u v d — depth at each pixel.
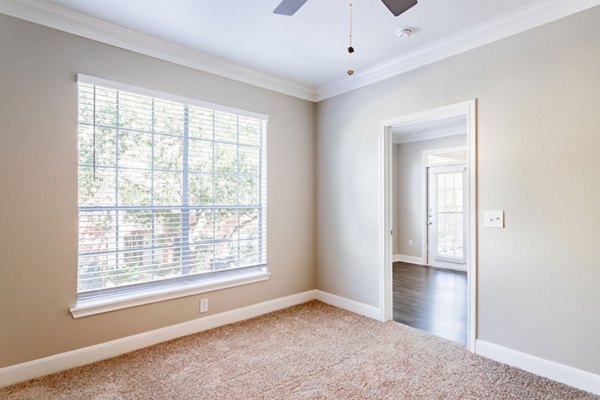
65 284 2.31
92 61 2.41
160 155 2.76
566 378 2.11
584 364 2.05
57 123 2.28
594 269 2.03
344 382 2.13
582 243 2.07
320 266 3.90
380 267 3.24
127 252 2.59
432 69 2.83
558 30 2.15
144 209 2.67
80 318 2.37
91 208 2.43
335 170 3.71
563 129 2.14
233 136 3.24
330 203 3.77
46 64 2.24
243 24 2.44
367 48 2.82
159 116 2.76
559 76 2.15
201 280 3.00
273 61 3.09
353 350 2.58
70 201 2.33
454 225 5.75
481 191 2.52
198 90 2.96
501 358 2.40
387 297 3.23
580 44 2.07
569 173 2.12
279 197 3.60
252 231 3.39
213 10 2.25
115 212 2.54
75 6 2.21
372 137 3.32
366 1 2.14
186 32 2.56
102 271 2.48
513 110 2.36
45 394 2.00
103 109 2.49
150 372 2.25
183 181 2.89
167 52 2.75
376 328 3.04
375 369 2.29
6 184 2.11
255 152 3.42
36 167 2.21
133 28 2.49
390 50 2.86
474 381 2.14
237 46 2.79
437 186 5.98
